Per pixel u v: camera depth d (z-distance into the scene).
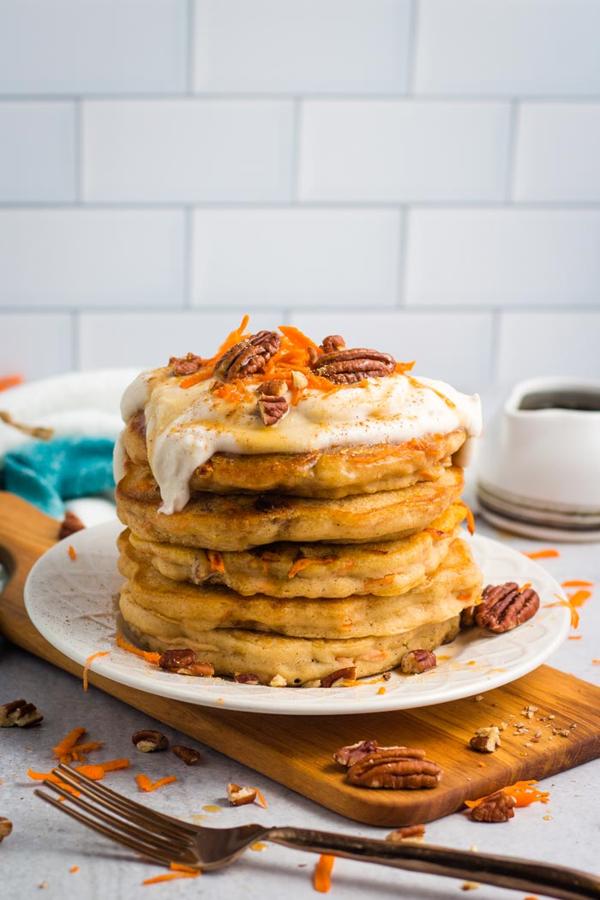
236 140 1.25
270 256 1.28
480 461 1.02
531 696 0.79
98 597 0.83
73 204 1.25
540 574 0.86
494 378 1.33
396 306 1.30
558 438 0.98
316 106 1.25
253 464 0.76
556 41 1.26
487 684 0.76
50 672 0.83
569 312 1.32
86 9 1.22
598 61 1.26
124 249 1.27
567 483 0.98
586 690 0.80
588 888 0.65
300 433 0.77
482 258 1.30
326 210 1.28
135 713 0.80
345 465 0.76
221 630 0.78
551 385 1.03
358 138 1.26
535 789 0.75
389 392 0.78
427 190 1.28
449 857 0.67
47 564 0.86
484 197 1.29
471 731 0.77
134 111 1.24
